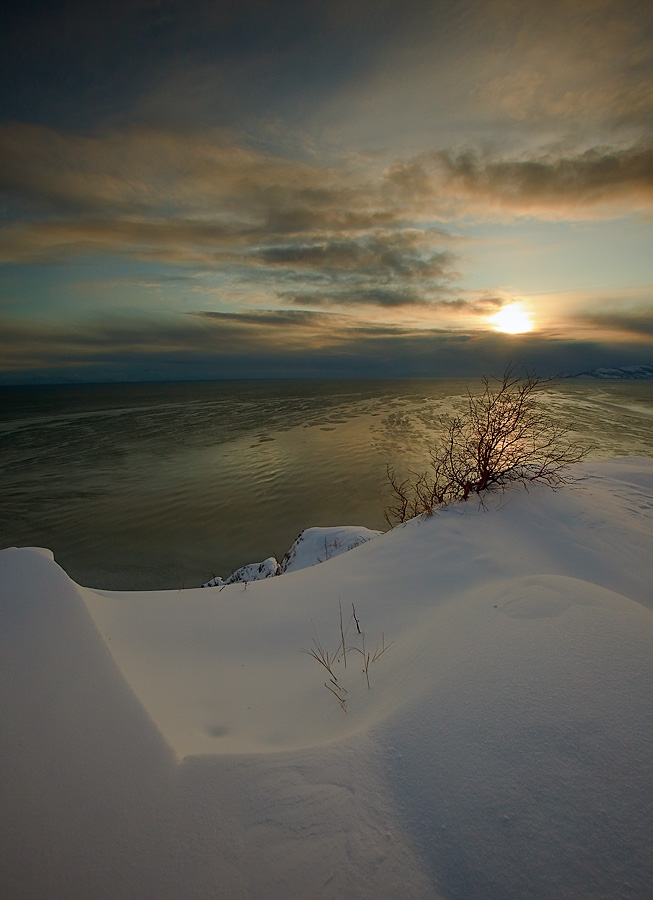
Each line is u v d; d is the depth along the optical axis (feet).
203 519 45.96
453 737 4.35
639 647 5.02
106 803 3.96
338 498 49.34
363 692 6.61
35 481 63.36
